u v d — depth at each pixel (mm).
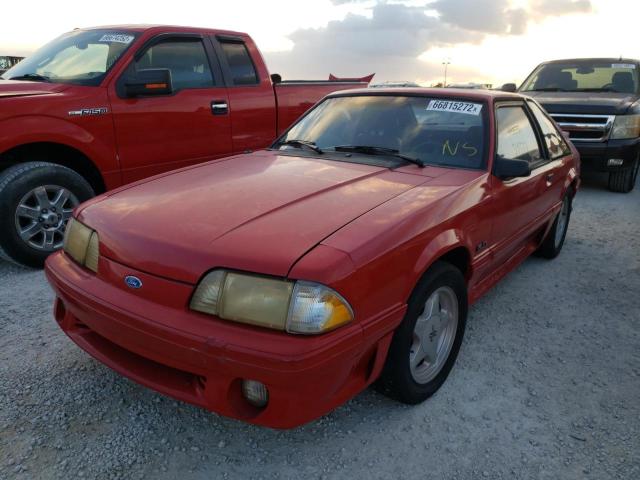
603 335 3432
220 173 2928
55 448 2248
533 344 3287
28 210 4066
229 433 2385
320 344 1854
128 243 2162
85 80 4555
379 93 3668
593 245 5285
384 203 2438
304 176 2789
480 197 2844
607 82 8461
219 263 1948
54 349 2996
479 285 3219
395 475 2186
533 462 2283
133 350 2125
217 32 5508
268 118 5898
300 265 1891
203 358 1912
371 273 2045
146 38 4867
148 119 4781
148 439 2326
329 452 2297
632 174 7664
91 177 4691
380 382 2473
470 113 3311
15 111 3959
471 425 2506
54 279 2443
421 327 2523
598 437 2451
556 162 4230
